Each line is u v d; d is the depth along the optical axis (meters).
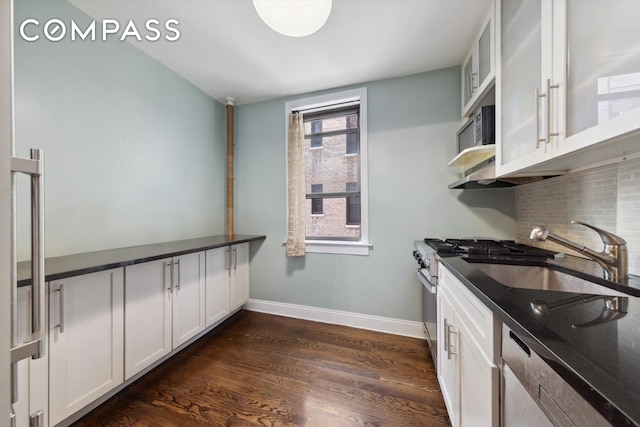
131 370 1.46
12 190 0.49
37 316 0.55
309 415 1.33
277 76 2.28
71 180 1.52
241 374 1.68
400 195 2.28
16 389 0.49
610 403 0.33
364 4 1.49
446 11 1.54
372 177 2.36
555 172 1.34
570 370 0.40
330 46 1.87
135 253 1.57
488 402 0.74
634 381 0.37
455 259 1.31
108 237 1.71
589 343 0.48
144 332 1.55
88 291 1.25
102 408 1.37
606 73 0.70
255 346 2.04
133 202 1.88
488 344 0.76
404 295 2.27
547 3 0.91
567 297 0.73
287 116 2.68
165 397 1.46
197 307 1.99
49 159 1.42
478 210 2.07
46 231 1.42
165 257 1.57
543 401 0.50
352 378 1.63
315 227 2.70
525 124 1.11
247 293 2.75
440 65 2.11
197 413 1.35
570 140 0.81
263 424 1.28
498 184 1.85
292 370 1.72
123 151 1.81
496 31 1.36
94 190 1.63
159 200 2.09
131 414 1.34
